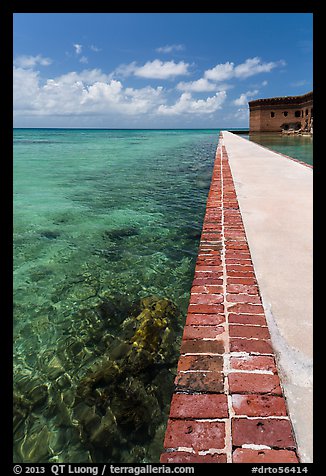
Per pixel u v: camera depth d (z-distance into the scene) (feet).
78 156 88.33
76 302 13.44
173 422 4.62
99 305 13.15
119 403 8.36
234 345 6.13
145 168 59.06
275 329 6.56
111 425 7.78
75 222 24.95
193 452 4.20
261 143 99.55
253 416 4.66
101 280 15.34
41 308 13.02
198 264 9.61
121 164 66.69
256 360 5.72
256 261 9.73
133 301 13.35
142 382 8.93
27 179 47.24
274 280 8.57
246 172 26.25
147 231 22.48
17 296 13.89
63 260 17.66
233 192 18.93
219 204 16.22
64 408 8.32
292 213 14.38
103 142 175.94
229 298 7.75
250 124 198.90
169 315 11.84
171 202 31.50
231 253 10.30
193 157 79.15
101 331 11.48
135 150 110.63
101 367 9.61
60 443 7.40
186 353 5.96
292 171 26.30
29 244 20.08
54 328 11.71
